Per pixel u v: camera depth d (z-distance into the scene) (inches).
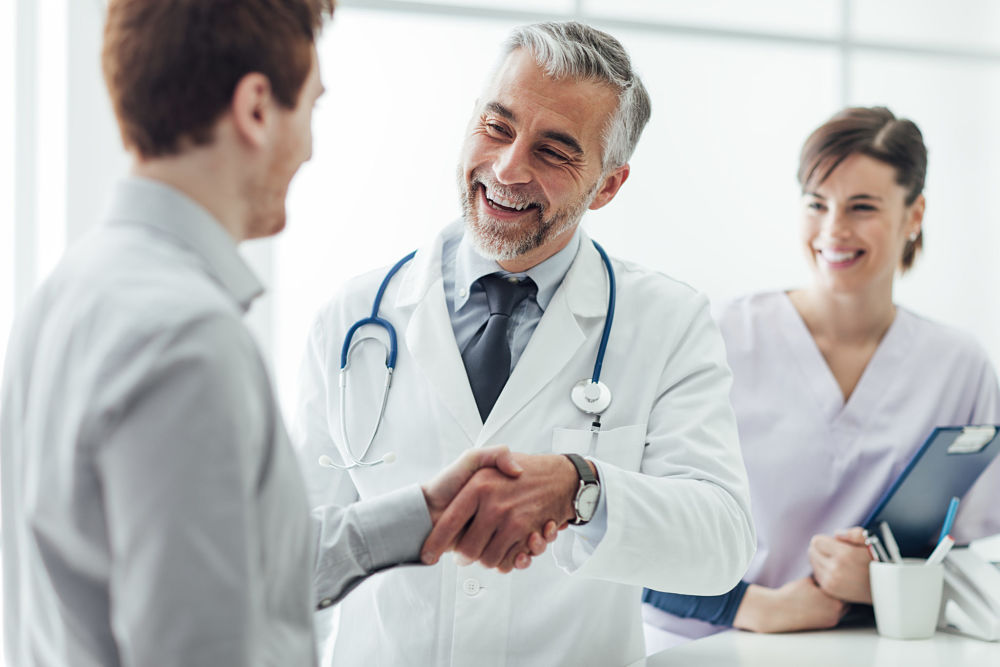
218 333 22.9
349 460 48.9
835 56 123.8
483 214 47.5
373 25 113.9
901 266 74.7
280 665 24.5
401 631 46.8
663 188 120.9
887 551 58.6
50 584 24.0
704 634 63.4
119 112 26.6
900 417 70.1
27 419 25.4
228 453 22.2
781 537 69.0
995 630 53.5
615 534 40.3
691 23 120.5
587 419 48.4
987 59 127.4
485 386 49.1
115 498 21.7
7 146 84.1
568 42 46.3
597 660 47.3
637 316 51.1
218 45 25.9
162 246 25.5
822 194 69.7
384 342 50.4
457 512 37.7
